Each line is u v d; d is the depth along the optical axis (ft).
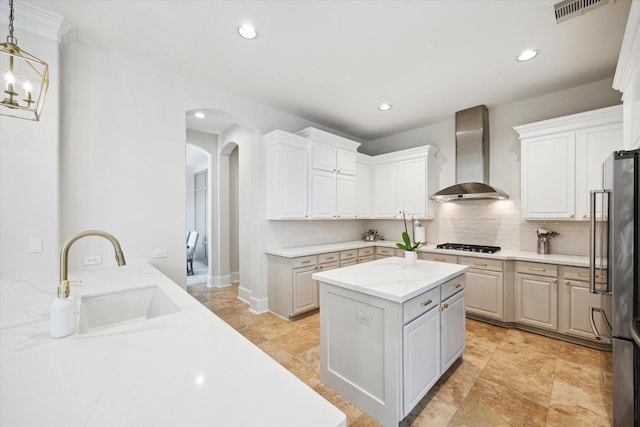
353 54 7.91
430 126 14.06
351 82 9.57
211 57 8.12
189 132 15.24
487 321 10.52
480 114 11.48
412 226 14.39
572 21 6.48
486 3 5.98
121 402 1.98
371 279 6.09
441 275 6.43
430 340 5.94
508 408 5.77
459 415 5.59
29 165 6.36
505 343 8.69
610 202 5.10
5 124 6.12
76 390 2.12
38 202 6.45
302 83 9.67
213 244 16.10
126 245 8.14
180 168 9.18
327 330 6.43
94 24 6.75
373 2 5.96
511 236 11.30
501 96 10.65
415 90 10.17
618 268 4.90
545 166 9.69
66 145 7.22
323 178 12.46
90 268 7.50
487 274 10.21
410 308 5.33
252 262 12.04
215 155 16.22
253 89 10.12
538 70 8.75
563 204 9.32
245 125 11.47
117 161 8.01
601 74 8.98
